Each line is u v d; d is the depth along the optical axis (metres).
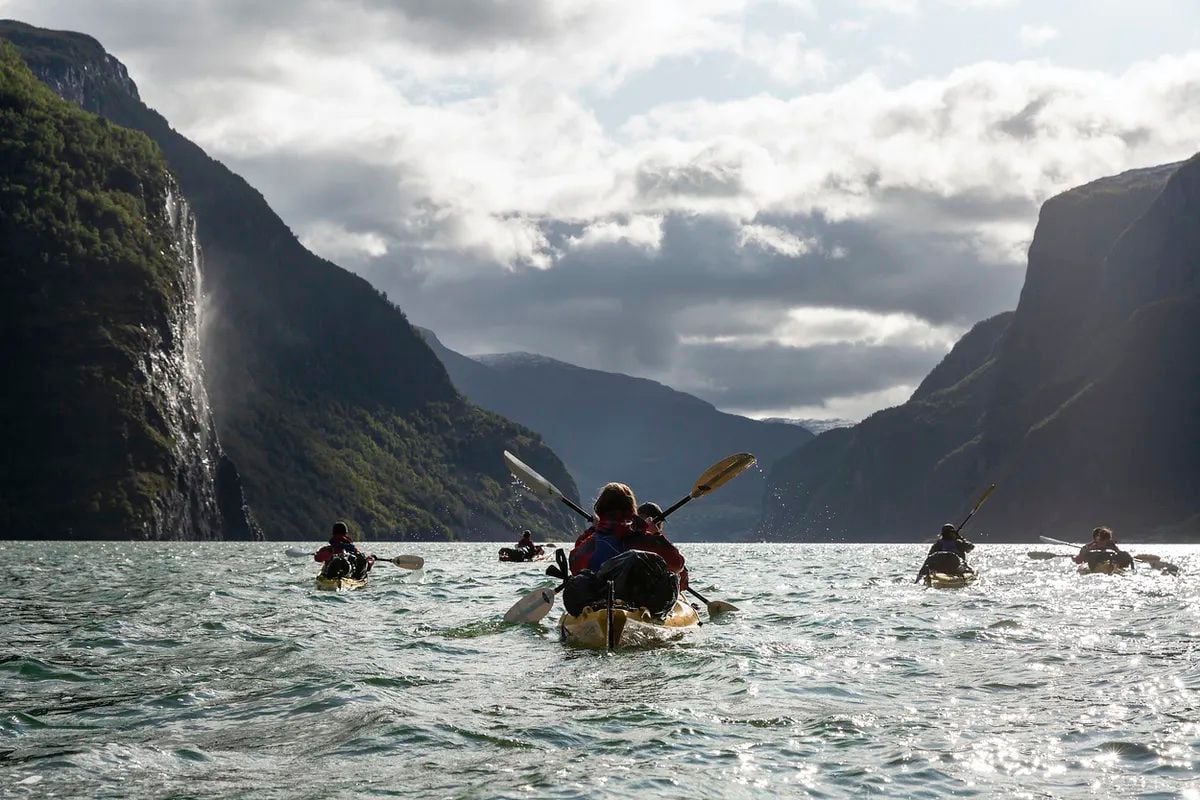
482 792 5.47
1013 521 181.25
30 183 137.25
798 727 7.07
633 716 7.40
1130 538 165.12
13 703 7.91
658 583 11.94
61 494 115.62
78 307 127.62
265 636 12.24
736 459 15.09
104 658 10.31
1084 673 9.38
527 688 8.58
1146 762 6.13
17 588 22.45
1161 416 171.12
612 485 12.83
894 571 32.53
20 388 121.06
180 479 126.00
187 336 144.25
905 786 5.66
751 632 12.62
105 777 5.80
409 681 8.88
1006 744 6.59
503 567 35.50
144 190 154.12
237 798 5.39
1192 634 12.29
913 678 9.14
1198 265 181.75
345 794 5.46
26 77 162.25
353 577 22.20
